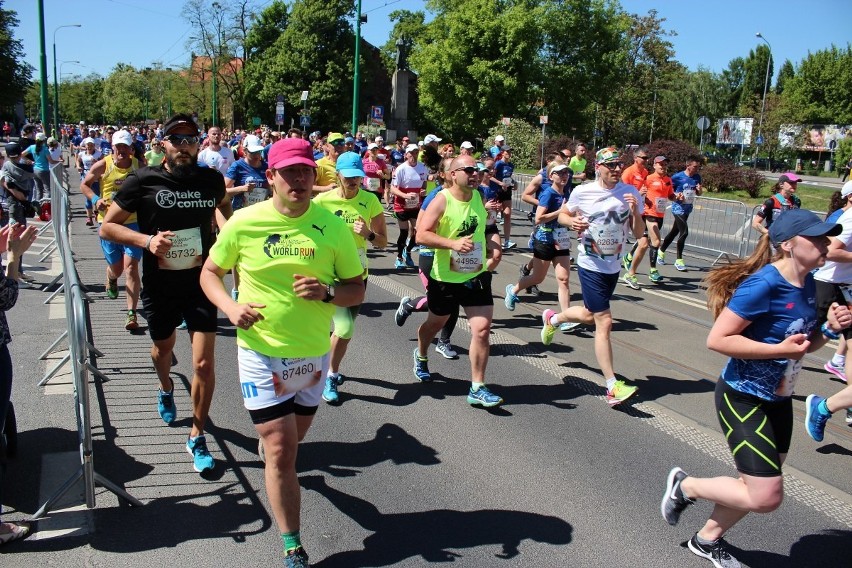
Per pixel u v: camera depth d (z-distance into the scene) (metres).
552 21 45.66
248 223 3.09
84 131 33.25
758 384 3.14
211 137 10.08
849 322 3.02
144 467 4.13
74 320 3.55
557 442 4.73
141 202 4.07
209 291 3.12
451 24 44.56
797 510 3.99
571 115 46.97
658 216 10.20
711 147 56.31
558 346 7.05
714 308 3.37
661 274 11.26
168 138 4.07
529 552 3.43
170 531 3.48
